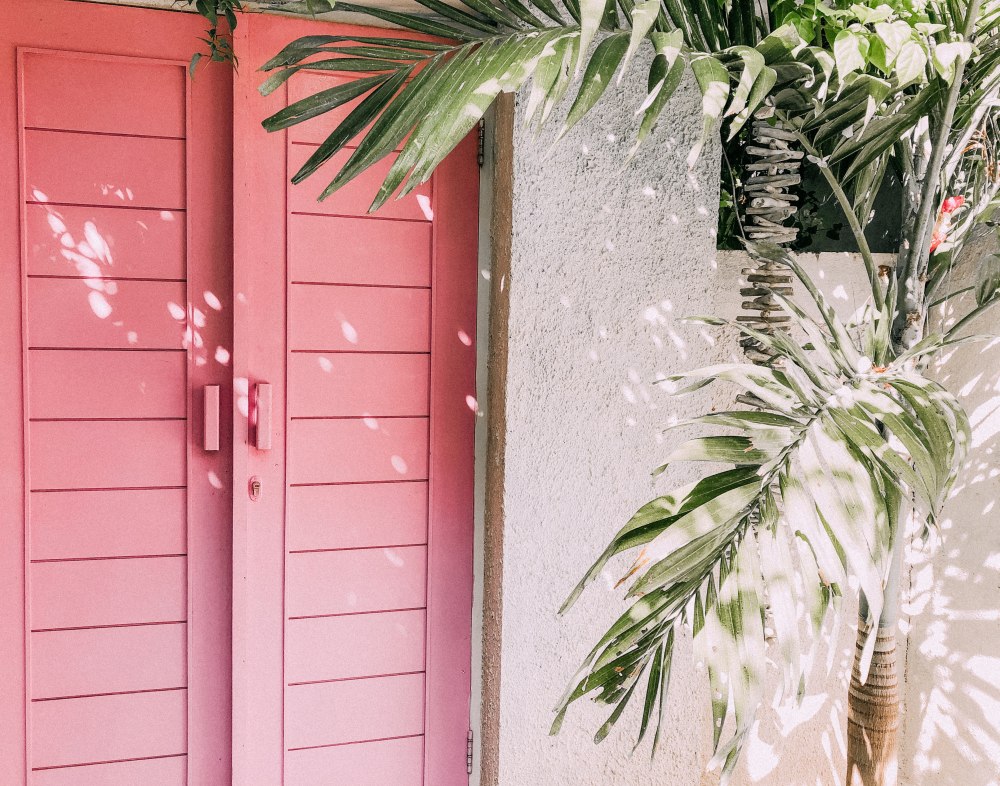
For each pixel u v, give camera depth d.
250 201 1.75
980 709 2.06
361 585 1.91
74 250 1.70
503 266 1.83
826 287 2.12
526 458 1.83
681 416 1.90
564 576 1.88
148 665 1.81
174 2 1.67
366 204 1.84
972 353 2.05
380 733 1.96
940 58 1.30
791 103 1.47
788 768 2.24
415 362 1.91
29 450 1.71
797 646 1.12
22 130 1.64
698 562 1.20
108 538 1.77
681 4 1.52
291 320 1.81
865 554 1.10
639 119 1.80
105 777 1.81
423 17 1.79
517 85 1.16
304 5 1.71
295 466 1.84
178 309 1.76
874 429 1.21
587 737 1.94
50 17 1.64
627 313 1.84
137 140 1.71
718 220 2.00
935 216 1.61
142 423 1.76
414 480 1.93
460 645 2.00
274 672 1.87
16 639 1.73
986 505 2.04
